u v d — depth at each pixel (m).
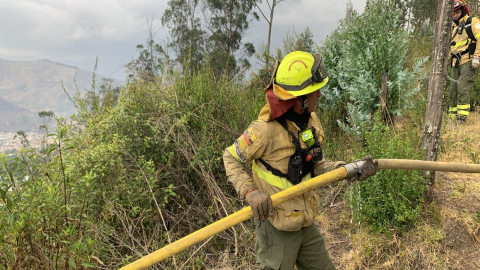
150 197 3.25
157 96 4.08
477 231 2.96
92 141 3.38
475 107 6.01
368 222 3.24
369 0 5.30
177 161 3.79
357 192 3.11
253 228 3.45
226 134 4.18
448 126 5.11
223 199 3.66
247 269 3.04
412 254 2.88
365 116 4.47
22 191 2.37
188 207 3.55
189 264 3.04
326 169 2.08
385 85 4.61
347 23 6.19
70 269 2.44
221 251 3.31
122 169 3.20
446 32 3.02
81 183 2.71
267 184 1.91
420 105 5.18
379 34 4.83
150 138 3.53
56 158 2.96
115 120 3.60
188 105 4.14
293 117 1.83
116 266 2.89
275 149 1.84
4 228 2.24
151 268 2.97
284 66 1.80
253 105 4.97
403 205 3.00
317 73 1.76
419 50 8.72
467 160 4.02
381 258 2.95
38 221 2.32
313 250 2.12
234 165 1.88
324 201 3.88
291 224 1.87
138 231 3.15
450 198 3.33
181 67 4.72
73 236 2.43
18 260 2.21
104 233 2.99
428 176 3.18
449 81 6.35
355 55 5.07
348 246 3.17
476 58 4.97
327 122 5.03
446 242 2.94
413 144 3.81
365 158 1.97
